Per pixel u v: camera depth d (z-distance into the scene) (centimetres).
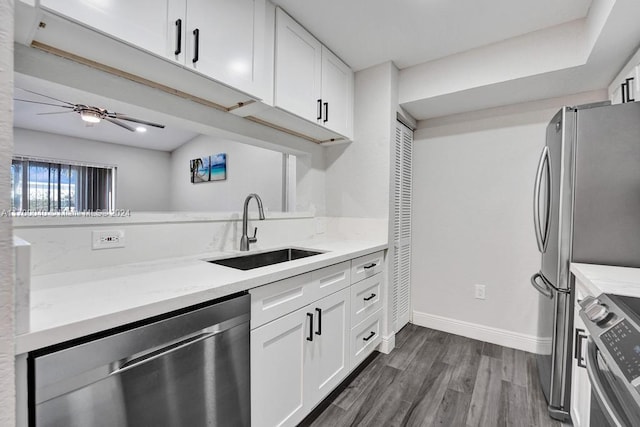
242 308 111
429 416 157
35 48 102
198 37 119
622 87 171
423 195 277
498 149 243
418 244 280
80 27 90
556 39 179
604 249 142
